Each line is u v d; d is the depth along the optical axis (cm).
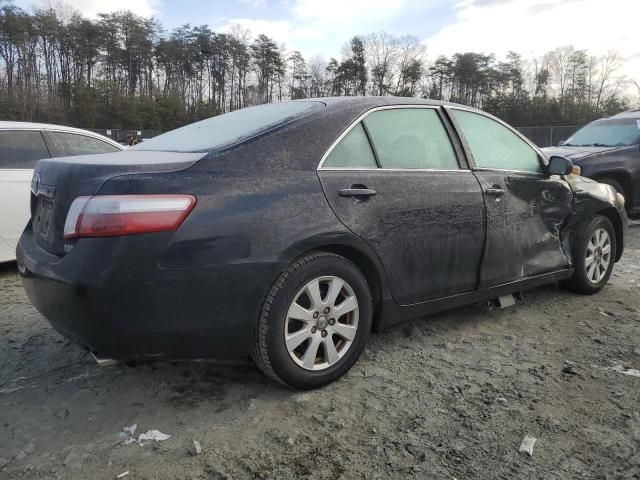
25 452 239
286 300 270
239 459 234
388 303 316
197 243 243
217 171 259
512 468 228
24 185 536
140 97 6350
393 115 335
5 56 6712
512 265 384
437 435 252
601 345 357
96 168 247
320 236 277
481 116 391
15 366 327
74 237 237
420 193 324
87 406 280
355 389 294
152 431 255
